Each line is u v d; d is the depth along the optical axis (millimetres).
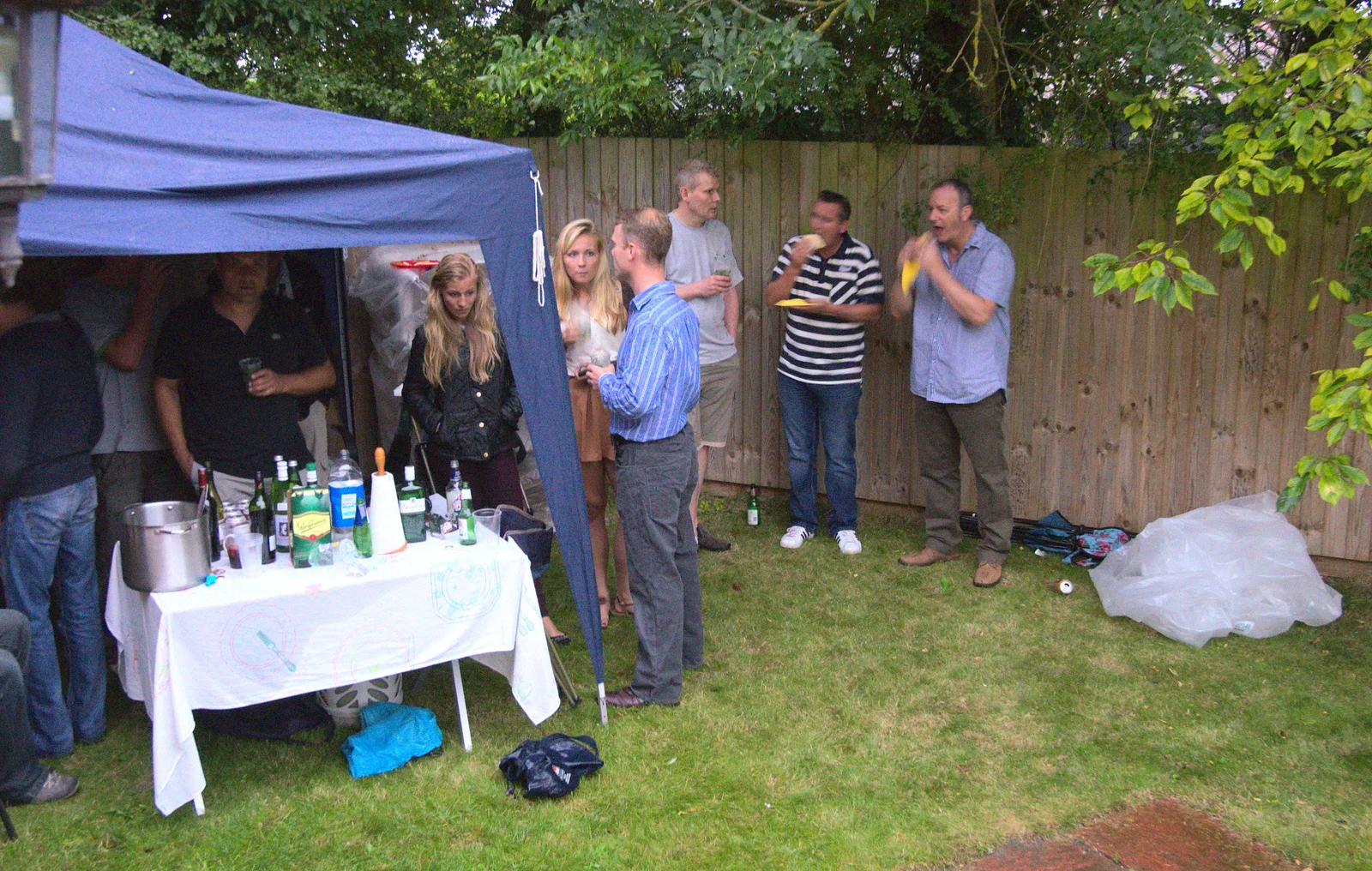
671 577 4000
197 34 6348
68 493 3504
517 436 4609
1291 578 4824
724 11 5086
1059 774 3621
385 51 7027
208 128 3574
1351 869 3111
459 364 4348
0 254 1444
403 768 3652
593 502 4793
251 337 4152
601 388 3830
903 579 5426
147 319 4043
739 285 6535
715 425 5625
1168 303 3477
